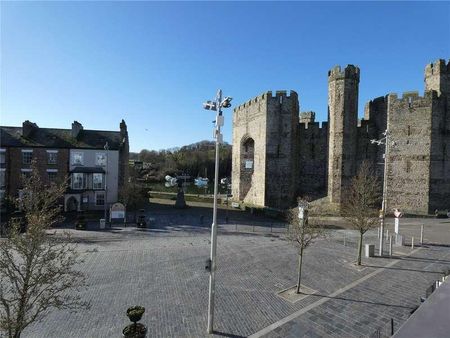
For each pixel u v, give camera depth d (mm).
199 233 30750
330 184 44062
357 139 44844
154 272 18562
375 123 45188
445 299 4344
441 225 34906
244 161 53688
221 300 14586
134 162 111562
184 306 13977
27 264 9602
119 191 42938
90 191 43625
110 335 11594
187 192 77812
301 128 49125
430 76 42562
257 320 12602
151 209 47625
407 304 13867
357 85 43625
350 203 31938
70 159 43156
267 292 15492
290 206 46938
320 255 22359
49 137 43812
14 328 8922
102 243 25922
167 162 111750
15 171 40938
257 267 19516
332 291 15539
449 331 3568
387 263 20359
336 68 43375
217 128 12312
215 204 12047
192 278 17578
